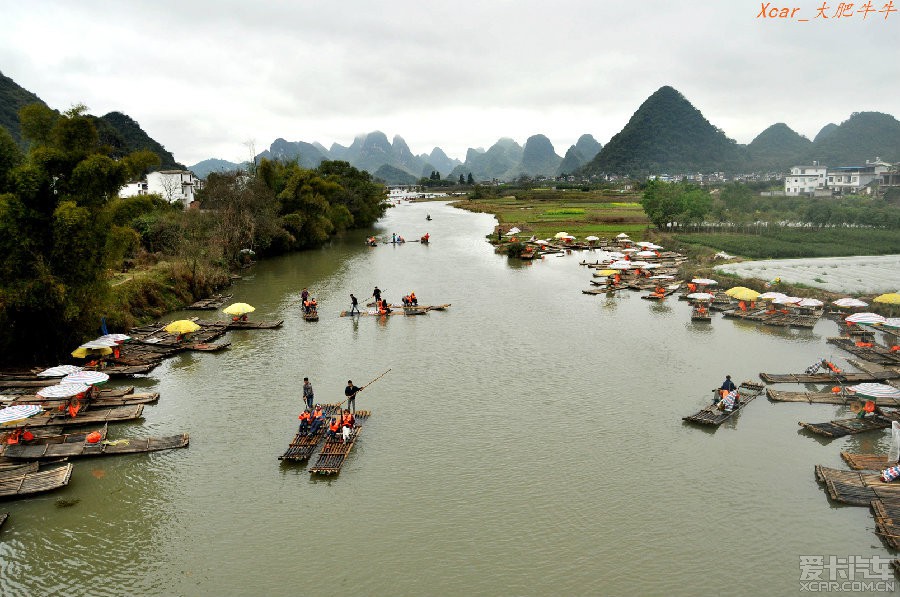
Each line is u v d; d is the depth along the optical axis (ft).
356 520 87.25
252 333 185.47
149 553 80.33
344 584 73.97
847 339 170.40
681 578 74.59
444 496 92.99
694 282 232.32
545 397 131.54
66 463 103.24
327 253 369.71
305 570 76.69
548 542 81.76
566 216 545.85
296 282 270.67
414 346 170.09
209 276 245.65
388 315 206.39
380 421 119.44
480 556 79.00
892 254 312.91
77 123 153.48
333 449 106.42
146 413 123.95
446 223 585.22
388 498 92.63
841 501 89.97
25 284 140.56
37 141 155.02
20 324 148.87
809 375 140.56
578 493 93.50
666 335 180.55
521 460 103.76
